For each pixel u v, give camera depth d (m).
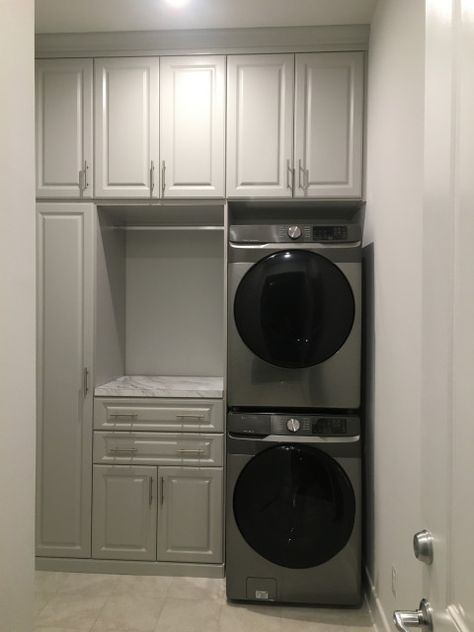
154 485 2.42
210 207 2.52
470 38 0.62
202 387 2.52
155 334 2.97
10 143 1.03
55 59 2.45
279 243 2.21
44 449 2.46
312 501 2.18
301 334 2.20
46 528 2.46
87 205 2.46
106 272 2.63
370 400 2.21
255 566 2.20
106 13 2.22
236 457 2.21
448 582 0.68
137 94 2.43
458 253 0.66
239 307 2.23
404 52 1.66
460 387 0.65
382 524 1.96
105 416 2.44
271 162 2.40
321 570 2.17
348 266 2.19
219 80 2.40
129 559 2.43
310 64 2.37
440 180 0.73
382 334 1.99
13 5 1.04
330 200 2.41
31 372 1.12
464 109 0.64
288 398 2.22
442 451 0.71
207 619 2.09
